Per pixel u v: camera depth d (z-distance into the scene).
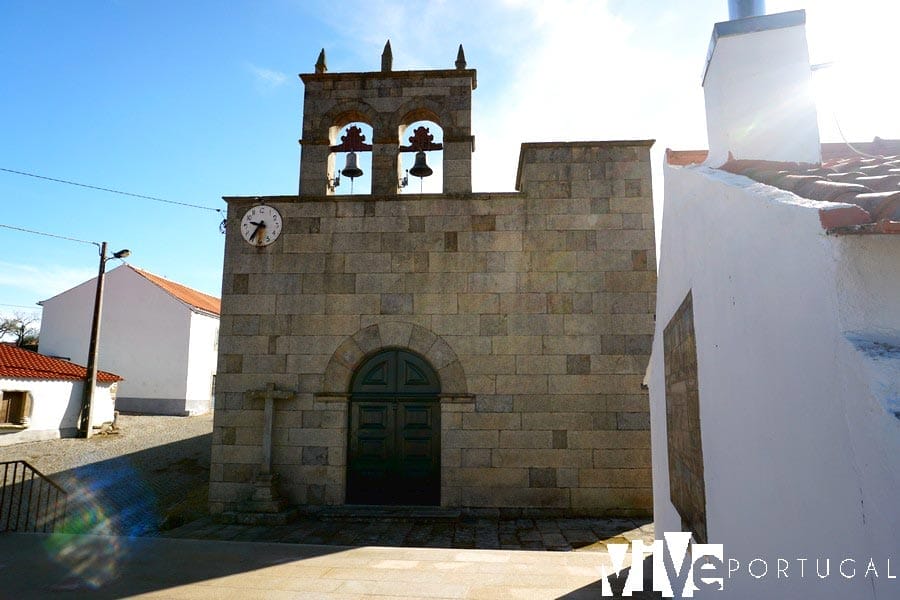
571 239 10.59
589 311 10.37
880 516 1.62
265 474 9.95
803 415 2.20
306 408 10.38
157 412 27.75
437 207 10.83
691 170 4.35
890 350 1.77
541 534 8.77
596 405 10.11
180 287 34.69
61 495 12.46
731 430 3.20
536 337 10.34
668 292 5.48
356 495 10.26
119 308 29.03
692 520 4.35
